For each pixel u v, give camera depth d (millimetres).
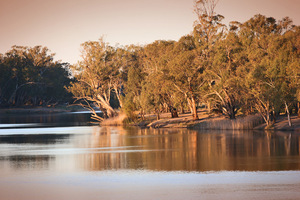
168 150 51094
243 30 99125
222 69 92750
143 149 52844
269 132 76750
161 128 101062
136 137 73688
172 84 104000
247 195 25234
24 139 72250
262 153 45906
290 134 70750
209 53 103250
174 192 26406
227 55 94312
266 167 36000
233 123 90500
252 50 88938
